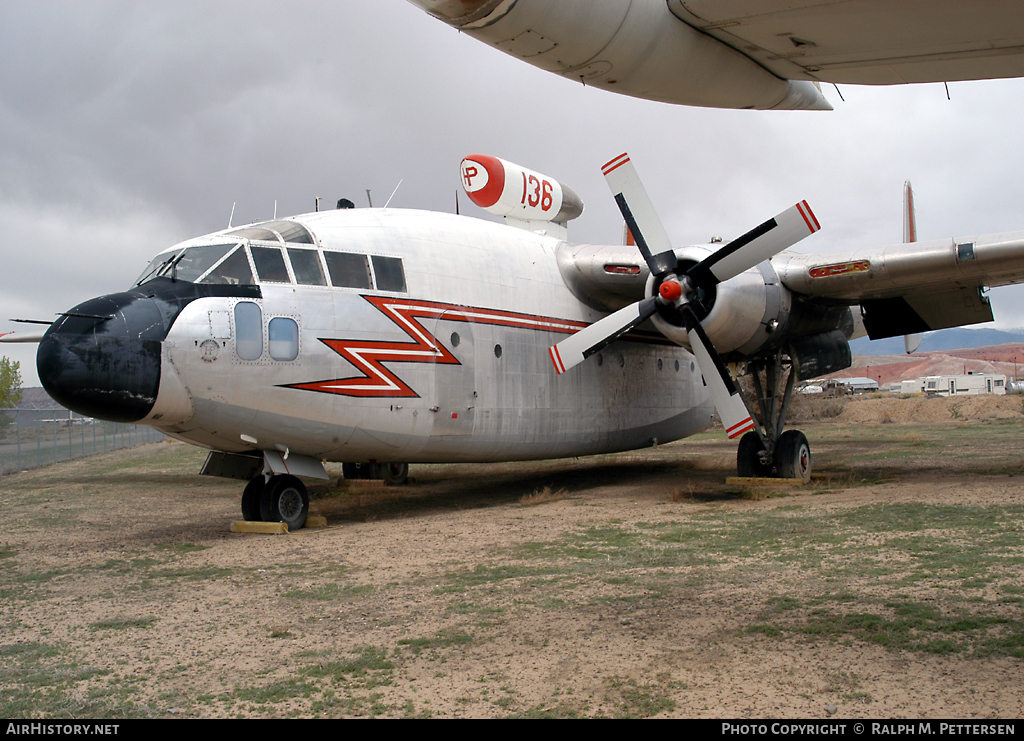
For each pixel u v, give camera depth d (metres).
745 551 7.12
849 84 4.66
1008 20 3.66
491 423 11.05
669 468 16.70
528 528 9.07
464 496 12.81
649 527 8.73
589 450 13.12
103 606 6.08
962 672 3.99
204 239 9.43
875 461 15.19
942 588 5.48
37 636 5.31
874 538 7.30
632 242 15.91
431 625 5.27
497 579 6.50
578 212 15.70
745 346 11.52
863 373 171.88
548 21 3.54
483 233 11.80
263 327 8.93
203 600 6.18
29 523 10.95
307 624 5.41
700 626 4.96
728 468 16.33
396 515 10.74
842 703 3.69
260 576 6.99
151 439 42.34
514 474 16.45
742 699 3.80
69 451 27.58
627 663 4.38
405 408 9.98
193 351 8.51
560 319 12.37
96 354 8.05
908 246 10.98
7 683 4.36
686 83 4.33
